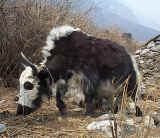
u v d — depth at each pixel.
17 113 5.02
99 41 5.36
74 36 5.37
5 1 6.93
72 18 8.21
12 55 7.18
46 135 4.04
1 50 7.17
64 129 4.25
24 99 5.02
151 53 8.93
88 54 5.20
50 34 5.50
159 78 7.45
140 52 9.18
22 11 7.23
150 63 8.34
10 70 7.27
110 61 5.16
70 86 5.23
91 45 5.27
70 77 5.20
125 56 5.29
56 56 5.25
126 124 3.92
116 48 5.32
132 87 5.20
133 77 5.22
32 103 5.06
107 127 4.04
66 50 5.25
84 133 4.04
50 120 4.82
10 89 6.90
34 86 5.04
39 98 5.12
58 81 5.18
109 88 5.16
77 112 5.35
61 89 5.20
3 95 6.43
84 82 5.17
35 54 7.22
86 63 5.16
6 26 7.03
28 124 4.58
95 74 5.15
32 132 4.16
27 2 7.36
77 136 3.95
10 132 4.15
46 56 5.38
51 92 5.21
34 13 7.41
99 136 3.88
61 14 7.86
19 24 7.18
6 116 5.03
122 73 5.15
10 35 7.11
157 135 3.37
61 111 5.19
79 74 5.17
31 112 5.10
